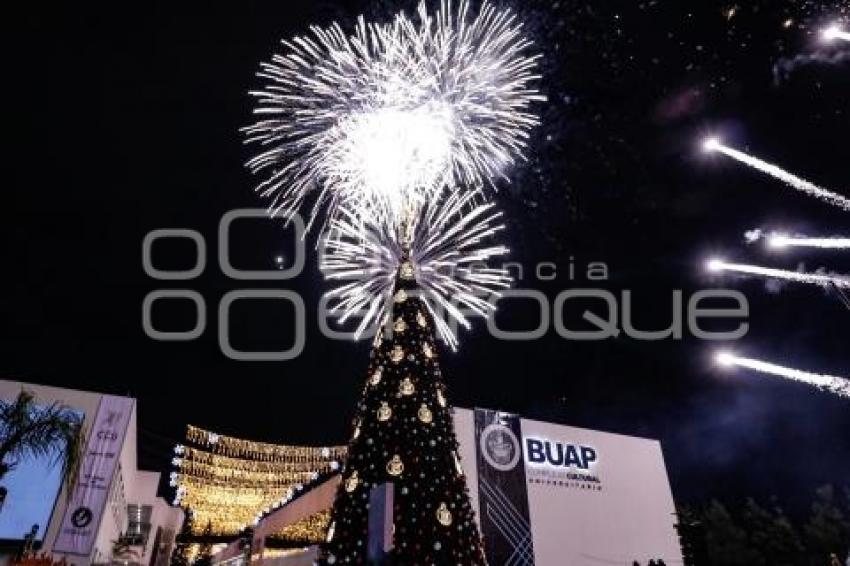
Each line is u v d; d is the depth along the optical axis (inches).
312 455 985.5
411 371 336.5
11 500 707.4
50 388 794.8
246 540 1323.8
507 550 803.4
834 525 1391.5
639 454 967.0
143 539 1270.9
